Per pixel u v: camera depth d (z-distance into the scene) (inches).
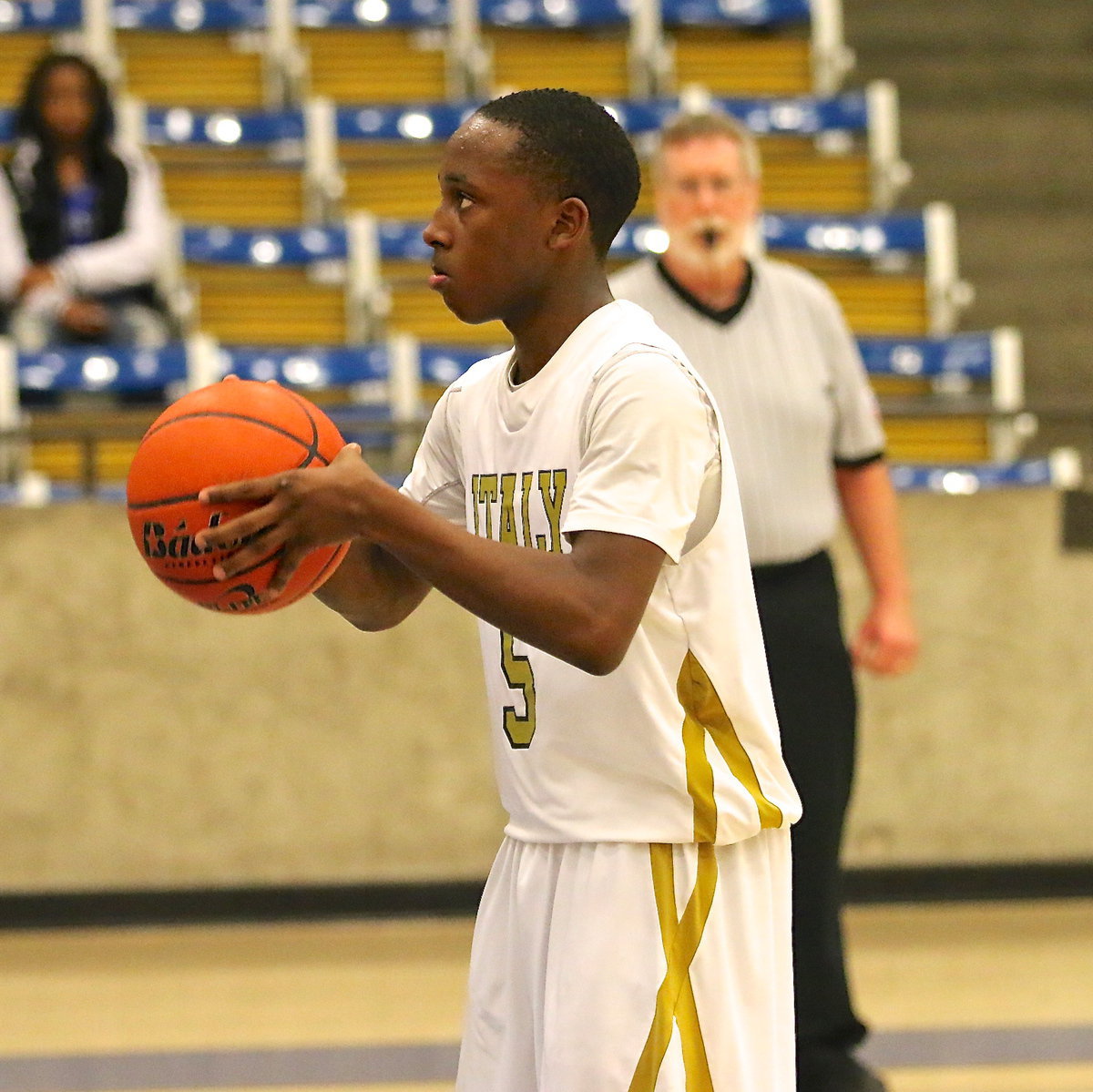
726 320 406.3
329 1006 559.8
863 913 674.2
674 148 405.4
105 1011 557.3
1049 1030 520.4
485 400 264.8
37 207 833.5
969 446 830.5
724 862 250.7
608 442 233.8
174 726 666.2
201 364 791.1
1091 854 677.9
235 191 966.4
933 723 674.2
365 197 976.9
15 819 663.1
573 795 248.5
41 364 781.9
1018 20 1157.1
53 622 661.3
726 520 250.1
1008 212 1056.2
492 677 260.5
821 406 408.8
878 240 937.5
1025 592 674.8
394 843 670.5
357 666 668.7
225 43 1082.7
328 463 233.0
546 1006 246.4
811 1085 405.7
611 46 1066.7
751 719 252.2
